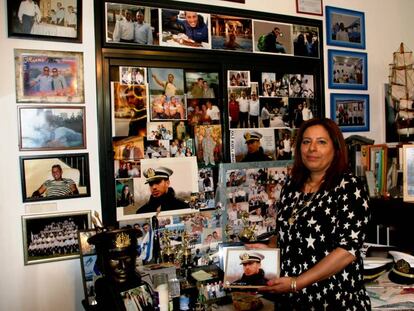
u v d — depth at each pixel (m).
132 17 1.93
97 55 1.85
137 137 1.95
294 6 2.39
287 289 1.40
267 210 2.26
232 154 2.19
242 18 2.21
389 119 2.76
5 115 1.68
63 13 1.78
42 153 1.75
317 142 1.51
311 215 1.47
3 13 1.68
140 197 1.94
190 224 2.06
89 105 1.84
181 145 2.05
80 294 1.80
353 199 1.41
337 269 1.36
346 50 2.59
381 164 2.26
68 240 1.78
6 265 1.68
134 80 1.95
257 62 2.26
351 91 2.61
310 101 2.44
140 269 1.70
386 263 1.95
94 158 1.85
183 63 2.07
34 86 1.73
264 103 2.29
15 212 1.69
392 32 2.78
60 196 1.77
